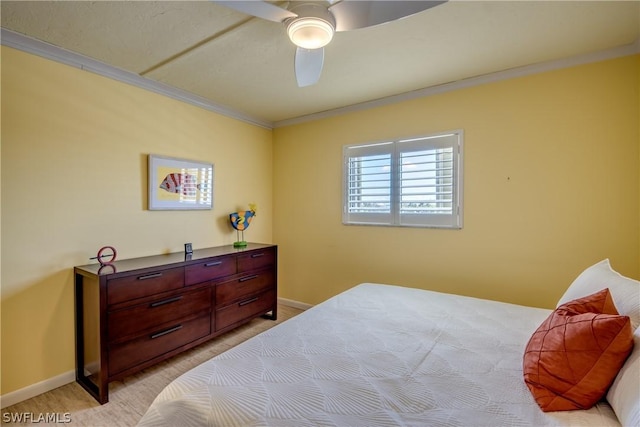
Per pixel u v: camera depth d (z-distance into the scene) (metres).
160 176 2.74
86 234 2.28
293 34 1.58
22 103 1.98
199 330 2.57
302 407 1.00
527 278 2.47
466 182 2.70
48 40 2.00
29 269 2.02
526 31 1.92
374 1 1.39
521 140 2.47
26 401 1.98
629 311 1.18
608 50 2.15
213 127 3.23
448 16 1.77
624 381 0.94
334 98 3.08
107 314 1.99
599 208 2.21
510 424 0.93
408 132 2.99
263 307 3.25
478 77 2.58
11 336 1.95
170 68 2.41
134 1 1.63
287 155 3.86
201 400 1.05
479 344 1.46
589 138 2.23
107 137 2.40
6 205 1.93
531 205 2.44
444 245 2.83
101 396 1.96
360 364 1.27
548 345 1.14
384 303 2.05
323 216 3.57
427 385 1.13
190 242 3.02
